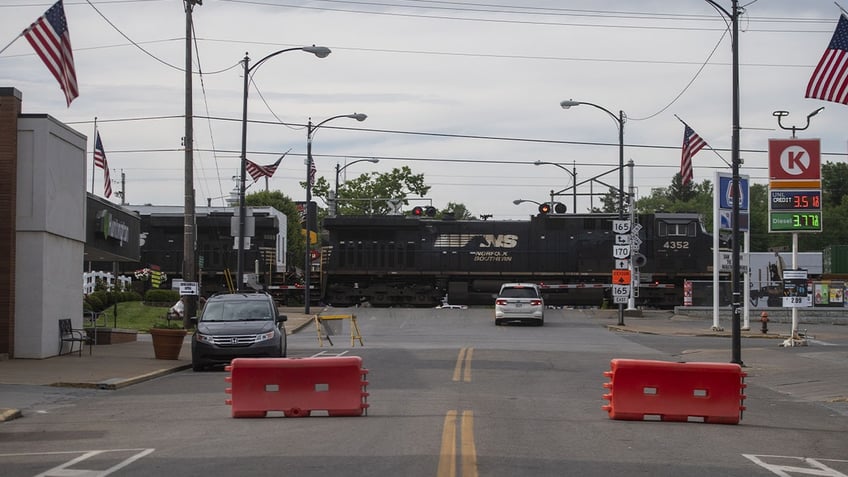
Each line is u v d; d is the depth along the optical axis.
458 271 49.44
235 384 13.95
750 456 11.02
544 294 49.41
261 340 21.70
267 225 49.91
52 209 23.34
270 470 9.54
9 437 12.26
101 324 35.50
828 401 17.89
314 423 13.13
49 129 23.02
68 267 24.89
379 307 50.25
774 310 45.78
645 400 14.13
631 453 10.95
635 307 49.06
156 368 21.55
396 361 23.66
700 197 133.25
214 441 11.57
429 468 9.55
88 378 18.98
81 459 10.40
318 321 29.80
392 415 13.98
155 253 49.69
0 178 22.52
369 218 49.62
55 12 21.52
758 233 109.75
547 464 10.02
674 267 48.97
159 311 40.06
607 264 48.94
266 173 43.38
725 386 14.24
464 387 18.09
